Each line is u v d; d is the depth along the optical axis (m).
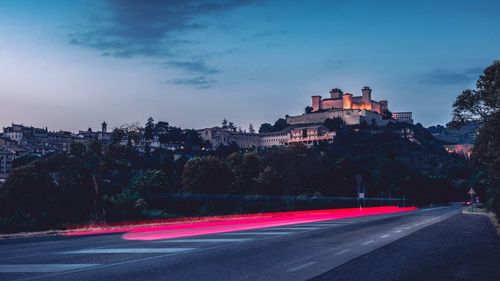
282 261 11.81
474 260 12.72
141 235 19.53
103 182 39.94
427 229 24.11
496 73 22.25
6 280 8.77
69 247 14.39
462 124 23.78
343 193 98.44
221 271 10.20
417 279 9.78
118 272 9.82
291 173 93.75
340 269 10.71
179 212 60.38
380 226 26.08
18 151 196.12
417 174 137.50
